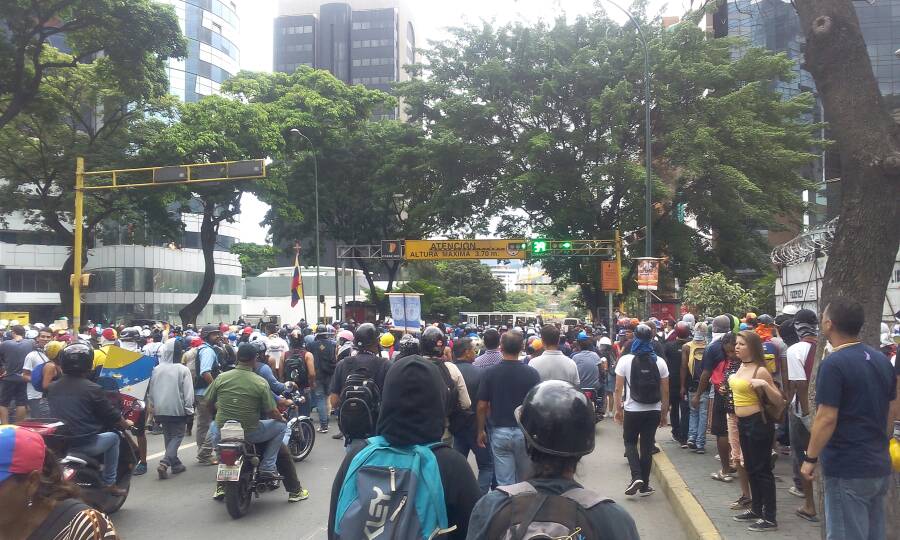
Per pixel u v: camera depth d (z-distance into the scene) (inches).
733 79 1150.3
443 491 108.7
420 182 1359.5
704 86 1150.3
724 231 1238.3
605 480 355.3
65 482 95.5
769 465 241.1
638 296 1368.1
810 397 198.2
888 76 1363.2
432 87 1311.5
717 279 1012.5
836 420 156.5
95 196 1221.7
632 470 302.2
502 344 253.9
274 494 324.5
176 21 1002.1
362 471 109.0
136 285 1937.7
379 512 103.9
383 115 1665.8
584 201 1159.0
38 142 1218.6
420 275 2630.4
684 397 406.3
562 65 1199.6
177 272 2076.8
